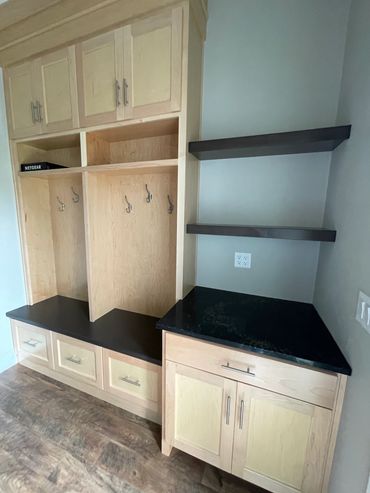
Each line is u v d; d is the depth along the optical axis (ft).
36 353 6.36
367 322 2.51
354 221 3.05
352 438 2.72
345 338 3.09
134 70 4.34
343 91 3.89
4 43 5.26
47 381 6.15
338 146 3.89
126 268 6.40
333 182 4.06
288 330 3.77
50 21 4.65
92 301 5.90
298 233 3.85
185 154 4.30
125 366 5.08
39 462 4.21
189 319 4.09
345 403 2.95
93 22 4.41
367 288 2.56
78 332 5.52
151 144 5.59
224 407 3.66
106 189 6.01
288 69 4.39
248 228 4.14
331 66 4.14
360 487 2.46
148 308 6.32
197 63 4.54
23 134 5.83
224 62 4.77
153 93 4.28
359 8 3.41
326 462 3.16
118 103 4.58
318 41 4.16
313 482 3.28
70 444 4.54
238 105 4.78
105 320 6.07
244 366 3.42
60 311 6.61
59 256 7.49
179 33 3.94
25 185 6.55
